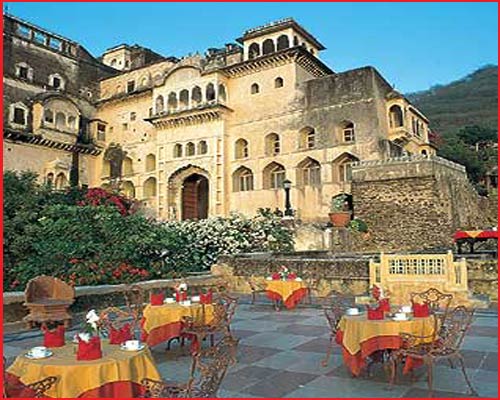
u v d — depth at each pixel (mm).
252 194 38250
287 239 25938
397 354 6227
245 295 16266
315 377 6691
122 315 8805
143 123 45625
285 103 37781
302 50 36969
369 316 6793
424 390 6055
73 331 10375
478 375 6637
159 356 8102
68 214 15766
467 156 48125
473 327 9922
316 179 36188
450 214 28406
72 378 4633
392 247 28047
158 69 46312
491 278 13211
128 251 15109
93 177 47188
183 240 19500
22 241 14562
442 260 12367
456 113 80375
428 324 6633
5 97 40406
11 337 9695
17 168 39781
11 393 4609
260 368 7160
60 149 43750
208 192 41656
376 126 33375
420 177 27938
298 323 10977
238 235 22594
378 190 29234
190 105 41094
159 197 42219
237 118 40062
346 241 27547
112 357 5008
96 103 48844
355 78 34969
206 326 8336
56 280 11094
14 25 42719
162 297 8734
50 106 42500
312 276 15547
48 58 45344
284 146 37281
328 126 35500
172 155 42031
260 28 40906
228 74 40719
